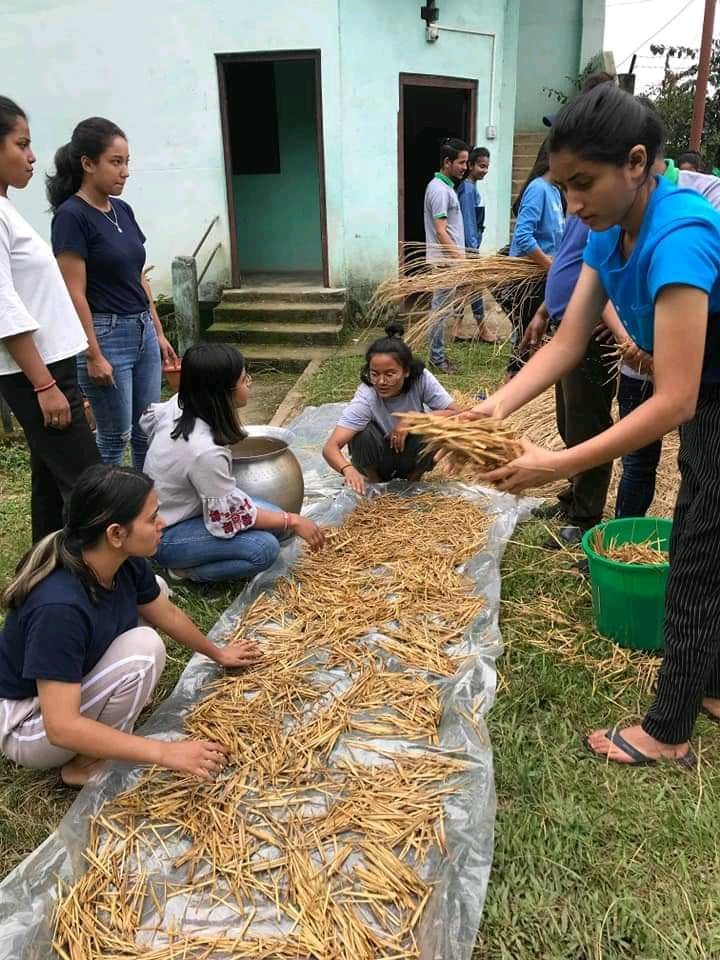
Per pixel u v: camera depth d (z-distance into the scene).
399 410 3.97
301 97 9.28
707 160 14.50
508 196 10.01
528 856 1.99
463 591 3.13
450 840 1.99
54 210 3.61
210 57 7.74
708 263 1.71
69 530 2.05
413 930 1.80
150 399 4.09
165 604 2.50
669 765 2.29
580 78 12.34
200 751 2.17
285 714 2.50
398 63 8.05
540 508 3.88
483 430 2.01
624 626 2.80
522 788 2.21
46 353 2.93
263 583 3.26
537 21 12.50
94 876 1.96
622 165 1.66
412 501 3.92
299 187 9.65
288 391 6.84
